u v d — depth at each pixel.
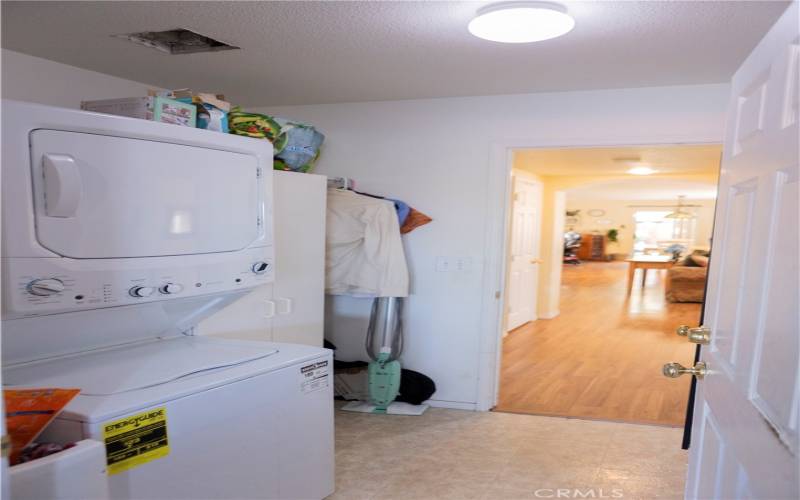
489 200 3.51
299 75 3.04
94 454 1.27
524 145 3.43
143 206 1.71
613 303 8.48
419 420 3.44
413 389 3.59
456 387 3.68
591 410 3.68
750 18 2.03
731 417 1.25
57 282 1.51
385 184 3.74
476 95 3.46
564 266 14.95
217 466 1.76
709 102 3.06
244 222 2.03
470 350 3.63
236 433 1.82
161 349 2.07
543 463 2.84
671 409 3.71
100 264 1.61
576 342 5.72
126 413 1.50
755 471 1.07
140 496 1.54
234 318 2.53
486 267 3.55
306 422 2.12
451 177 3.59
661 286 10.77
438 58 2.66
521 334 6.08
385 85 3.24
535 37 2.11
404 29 2.27
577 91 3.28
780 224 1.02
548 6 1.91
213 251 1.93
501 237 3.55
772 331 1.02
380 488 2.55
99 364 1.84
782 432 0.94
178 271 1.81
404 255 3.57
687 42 2.33
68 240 1.54
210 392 1.72
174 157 1.79
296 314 2.93
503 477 2.68
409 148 3.67
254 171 2.06
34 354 1.79
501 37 2.13
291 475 2.06
